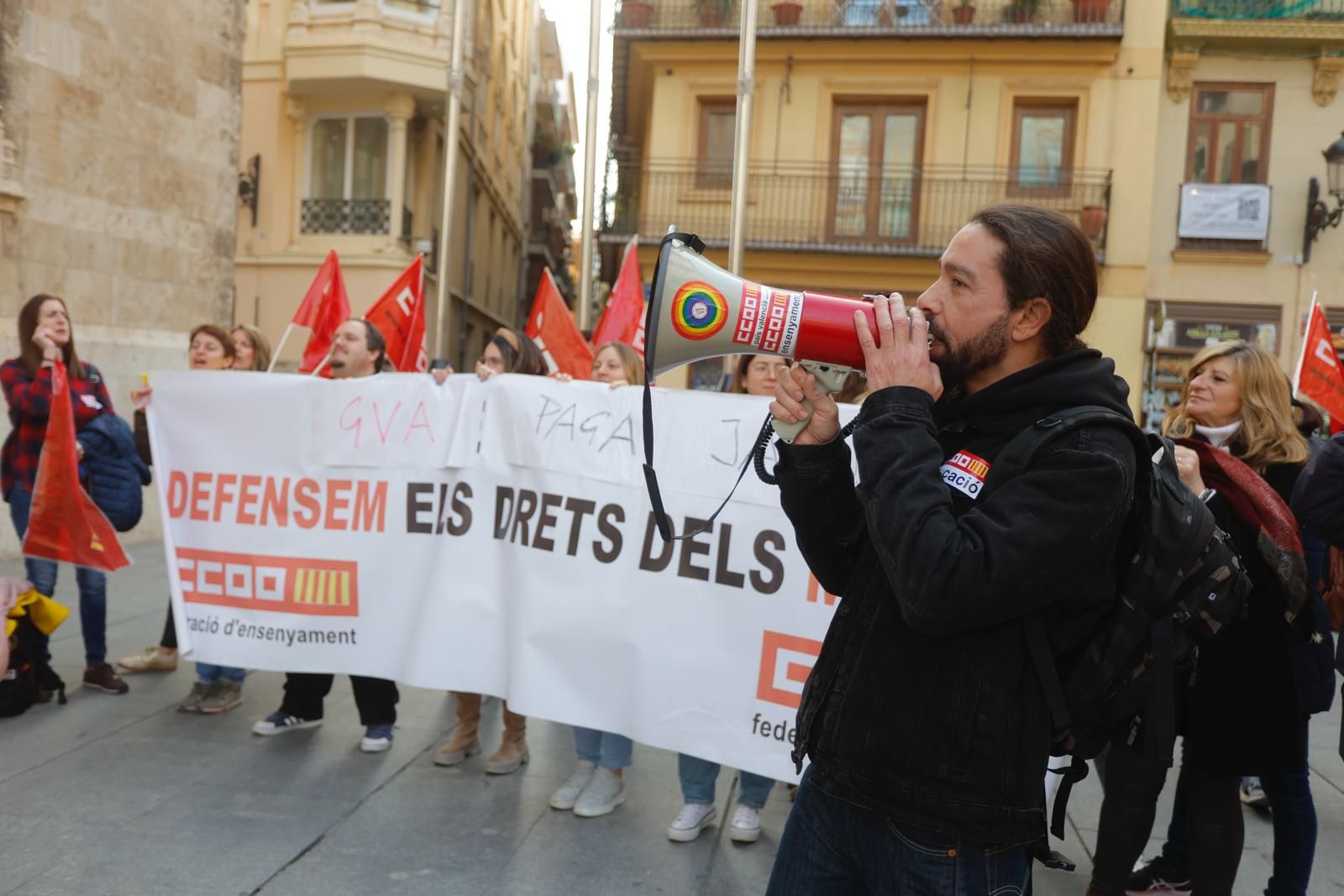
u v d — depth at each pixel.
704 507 3.53
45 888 3.11
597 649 3.64
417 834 3.62
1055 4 15.80
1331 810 4.30
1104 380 1.57
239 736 4.52
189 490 4.37
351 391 4.21
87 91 8.70
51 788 3.86
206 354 5.25
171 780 3.99
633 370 4.50
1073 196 15.73
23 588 4.63
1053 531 1.41
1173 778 4.62
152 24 9.34
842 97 16.47
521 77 29.94
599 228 18.06
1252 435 3.13
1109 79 15.59
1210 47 15.48
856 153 16.52
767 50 16.39
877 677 1.55
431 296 19.05
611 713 3.61
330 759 4.32
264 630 4.27
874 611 1.59
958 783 1.49
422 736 4.66
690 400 3.60
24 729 4.48
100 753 4.24
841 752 1.57
